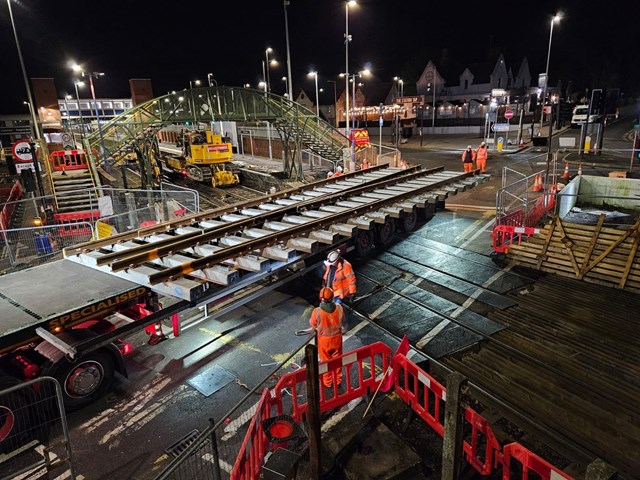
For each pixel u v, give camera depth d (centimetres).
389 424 673
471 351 890
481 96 7088
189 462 616
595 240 1202
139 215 1930
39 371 692
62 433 688
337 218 1206
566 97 8012
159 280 811
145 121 2761
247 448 525
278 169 3394
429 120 6600
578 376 800
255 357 879
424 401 675
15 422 649
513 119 6197
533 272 1244
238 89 2859
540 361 841
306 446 621
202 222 1209
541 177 2192
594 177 1928
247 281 941
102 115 7338
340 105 7288
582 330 944
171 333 962
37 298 773
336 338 741
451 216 1800
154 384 805
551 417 696
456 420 441
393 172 1844
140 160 2827
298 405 692
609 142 4219
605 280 1150
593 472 314
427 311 1041
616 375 800
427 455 612
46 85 5294
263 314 1055
